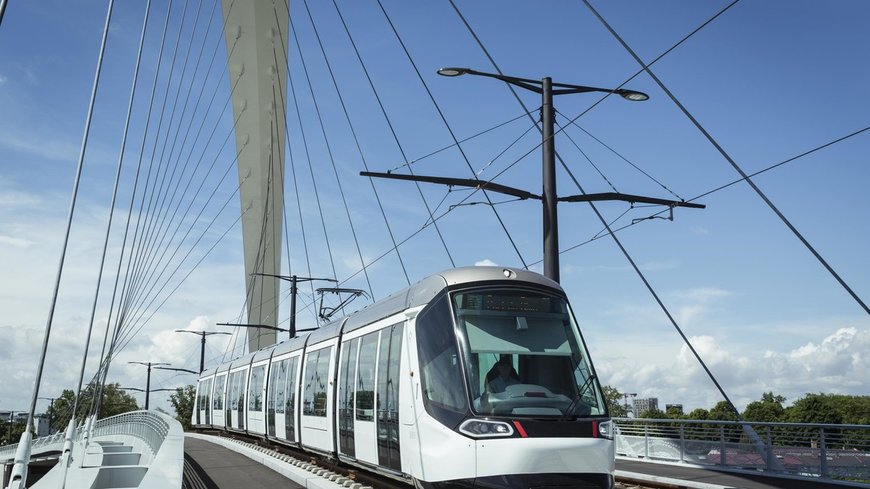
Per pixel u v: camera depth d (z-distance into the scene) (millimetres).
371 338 15258
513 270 12453
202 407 41906
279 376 24203
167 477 11805
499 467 10531
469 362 11273
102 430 54844
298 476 17109
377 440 14125
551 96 20297
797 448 17672
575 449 10734
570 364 11523
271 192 57062
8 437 113188
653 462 22094
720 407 43375
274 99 52125
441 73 19953
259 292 62062
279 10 48281
